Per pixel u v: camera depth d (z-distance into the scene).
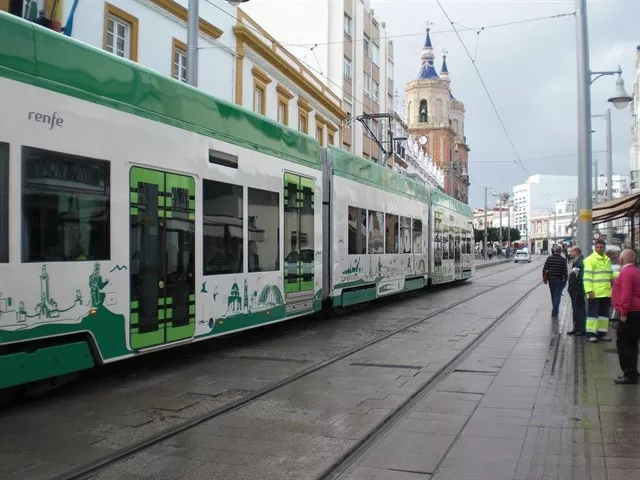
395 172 19.78
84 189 7.27
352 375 8.71
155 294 8.36
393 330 13.30
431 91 91.88
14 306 6.39
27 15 13.69
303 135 13.27
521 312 17.03
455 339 11.91
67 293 6.99
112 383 8.22
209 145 9.69
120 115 7.86
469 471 4.99
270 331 13.38
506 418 6.51
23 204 6.51
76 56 7.28
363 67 42.19
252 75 24.38
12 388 7.03
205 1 20.89
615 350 10.66
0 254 6.27
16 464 5.13
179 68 19.67
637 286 7.98
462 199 109.88
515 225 165.50
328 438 5.83
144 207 8.21
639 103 48.81
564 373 8.77
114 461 5.22
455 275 28.20
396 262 19.38
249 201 10.84
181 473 4.95
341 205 15.09
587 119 15.30
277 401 7.25
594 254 11.68
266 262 11.40
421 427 6.27
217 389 7.86
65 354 6.98
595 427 6.14
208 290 9.53
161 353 10.45
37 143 6.70
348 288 15.57
